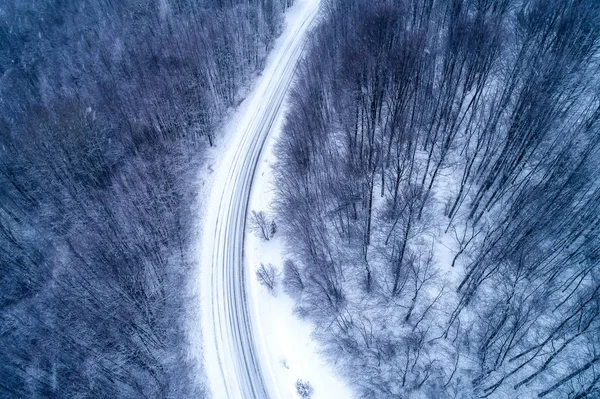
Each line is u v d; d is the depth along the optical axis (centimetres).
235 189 5038
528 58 3791
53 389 3434
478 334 3077
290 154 4669
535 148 3266
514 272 3225
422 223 3703
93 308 3978
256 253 4281
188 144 5728
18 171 5184
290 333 3547
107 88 6294
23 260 4531
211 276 4188
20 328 3950
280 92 6309
